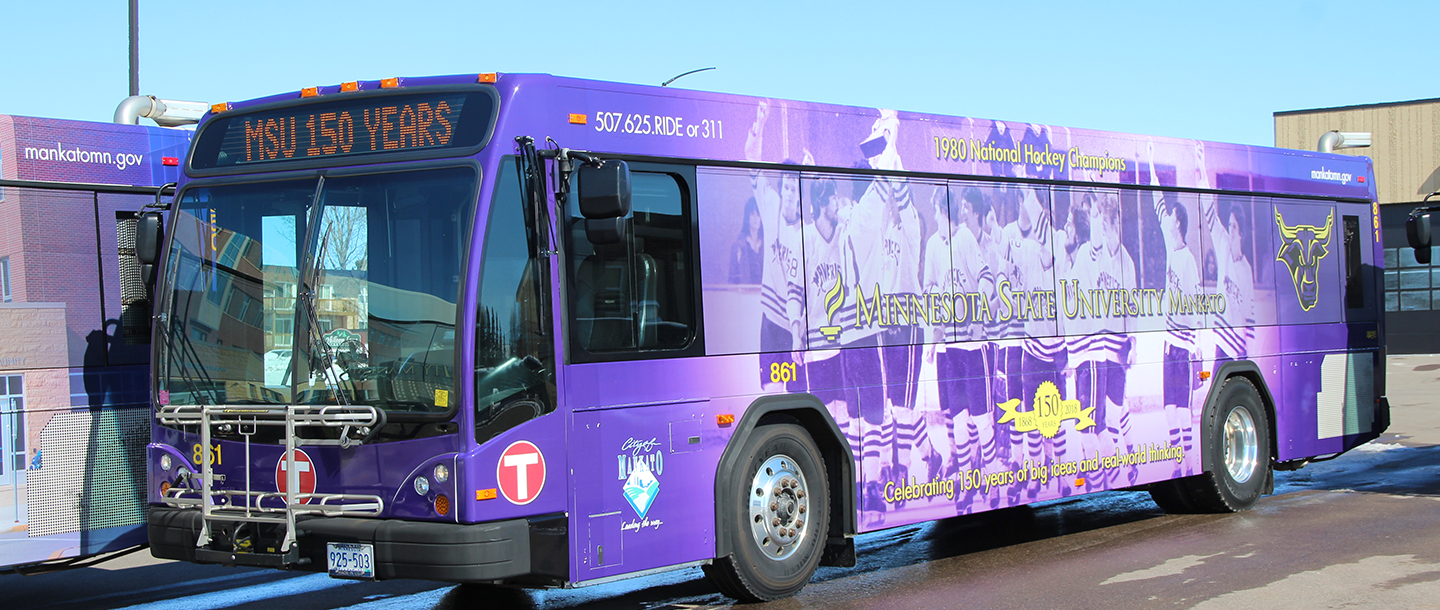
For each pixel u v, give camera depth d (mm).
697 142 7371
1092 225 9898
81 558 8078
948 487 8633
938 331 8672
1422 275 39906
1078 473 9594
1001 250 9164
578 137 6809
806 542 7828
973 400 8852
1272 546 9211
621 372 6883
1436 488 12406
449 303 6301
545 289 6547
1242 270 11242
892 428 8312
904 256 8500
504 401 6352
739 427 7453
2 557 7723
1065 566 8680
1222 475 10883
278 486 6645
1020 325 9242
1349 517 10562
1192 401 10648
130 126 8461
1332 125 40656
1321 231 12148
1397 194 40094
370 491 6398
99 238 8250
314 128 6855
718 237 7449
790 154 7863
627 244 6996
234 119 7113
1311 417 11867
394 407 6359
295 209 6777
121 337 8297
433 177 6469
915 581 8297
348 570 6383
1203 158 10945
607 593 8375
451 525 6168
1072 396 9586
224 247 6977
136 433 8336
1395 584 7727
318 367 6527
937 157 8781
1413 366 34594
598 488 6730
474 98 6574
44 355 7957
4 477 7754
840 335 8062
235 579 9430
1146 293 10305
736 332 7492
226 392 6844
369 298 6488
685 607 7707
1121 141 10203
